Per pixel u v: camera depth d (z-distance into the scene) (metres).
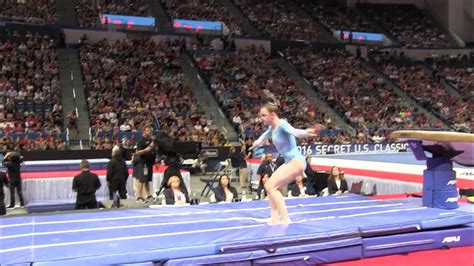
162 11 33.53
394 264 5.52
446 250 6.11
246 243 5.10
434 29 39.19
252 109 26.45
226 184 10.74
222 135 22.95
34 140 19.44
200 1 36.03
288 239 5.27
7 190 13.02
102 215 7.01
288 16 37.81
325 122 26.70
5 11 27.81
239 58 31.33
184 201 10.01
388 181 13.21
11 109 21.75
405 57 36.41
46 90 23.77
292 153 6.03
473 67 35.81
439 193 7.32
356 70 33.62
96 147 19.77
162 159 14.11
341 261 5.55
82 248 4.91
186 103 25.38
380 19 39.81
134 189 13.19
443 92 33.22
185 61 29.84
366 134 25.89
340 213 6.86
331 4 40.66
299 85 31.05
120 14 30.89
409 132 7.29
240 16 36.19
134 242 5.16
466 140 6.63
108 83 25.27
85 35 28.44
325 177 13.48
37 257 4.58
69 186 13.75
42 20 28.28
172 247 4.92
